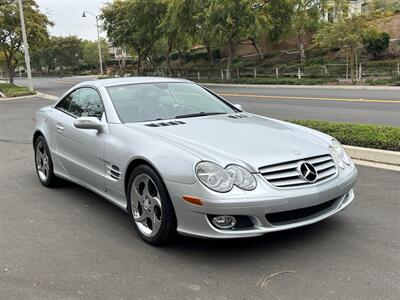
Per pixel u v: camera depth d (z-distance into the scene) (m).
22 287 3.63
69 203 5.71
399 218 4.81
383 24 34.03
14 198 5.98
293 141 4.33
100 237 4.61
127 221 5.05
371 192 5.65
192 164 3.85
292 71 35.31
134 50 48.12
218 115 5.23
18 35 36.47
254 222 3.77
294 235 4.44
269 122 5.05
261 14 33.03
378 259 3.91
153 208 4.24
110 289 3.56
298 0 34.50
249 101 18.28
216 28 32.22
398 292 3.38
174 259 4.04
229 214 3.71
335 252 4.06
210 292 3.47
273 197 3.73
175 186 3.91
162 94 5.48
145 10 39.22
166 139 4.31
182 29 35.41
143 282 3.65
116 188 4.74
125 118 4.97
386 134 7.36
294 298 3.34
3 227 4.95
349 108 14.42
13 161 8.29
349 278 3.60
